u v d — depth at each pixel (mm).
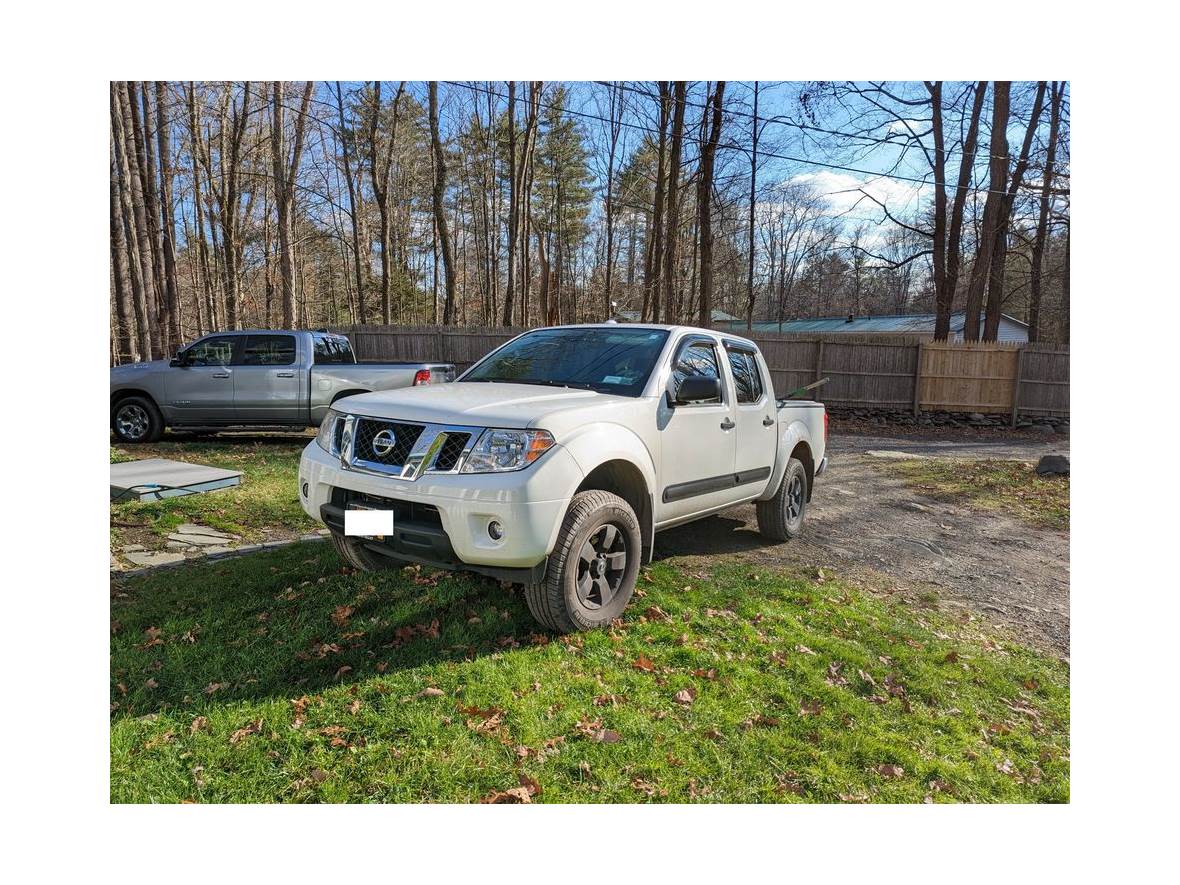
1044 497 9688
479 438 3516
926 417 18641
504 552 3393
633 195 35281
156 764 2693
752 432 5434
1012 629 4816
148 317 16844
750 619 4418
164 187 18953
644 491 4254
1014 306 38125
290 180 20500
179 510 6000
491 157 35625
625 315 41062
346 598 4191
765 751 3047
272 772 2678
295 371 9891
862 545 6586
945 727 3428
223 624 3811
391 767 2738
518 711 3113
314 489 3953
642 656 3748
